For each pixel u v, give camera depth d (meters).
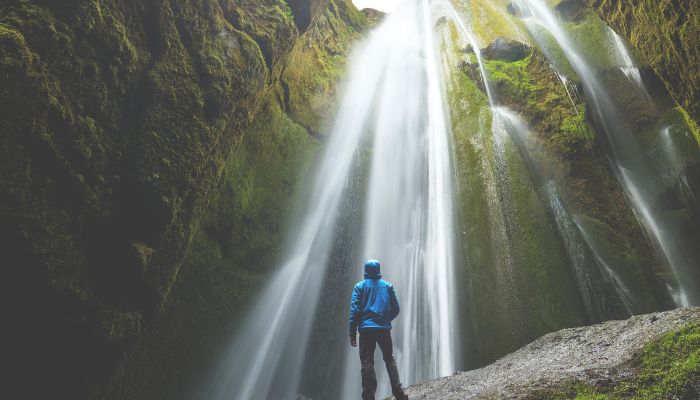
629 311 10.83
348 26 17.98
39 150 6.75
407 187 15.07
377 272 5.88
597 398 4.00
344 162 14.85
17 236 6.57
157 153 8.01
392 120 16.52
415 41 20.05
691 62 10.46
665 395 3.70
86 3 7.16
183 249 8.67
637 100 16.03
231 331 10.93
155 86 8.12
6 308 6.85
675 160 14.20
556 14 19.48
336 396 11.82
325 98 15.07
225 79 9.25
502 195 12.67
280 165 12.68
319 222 13.59
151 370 9.24
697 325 4.32
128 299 7.93
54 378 7.45
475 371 8.10
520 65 16.78
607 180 13.61
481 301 11.34
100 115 7.45
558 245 11.64
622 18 12.62
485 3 20.44
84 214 7.32
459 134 14.73
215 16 9.49
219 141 9.33
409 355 11.85
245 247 11.39
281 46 11.17
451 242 12.82
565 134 14.43
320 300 12.84
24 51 6.42
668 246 13.30
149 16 8.24
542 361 6.76
